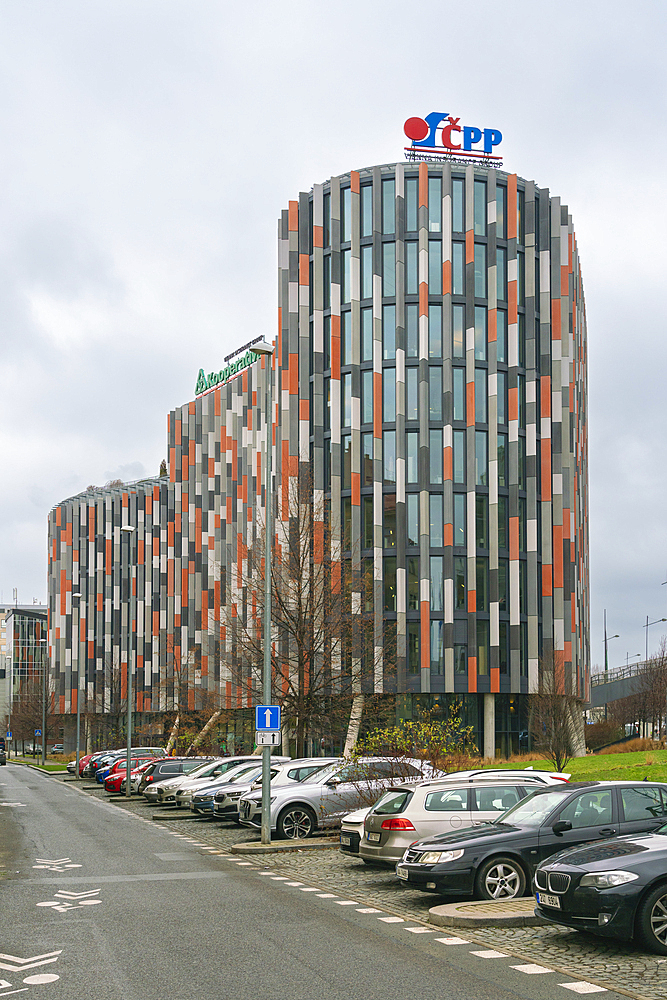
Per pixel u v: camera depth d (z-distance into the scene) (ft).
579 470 214.90
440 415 186.70
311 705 111.65
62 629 355.77
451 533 181.78
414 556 182.19
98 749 295.07
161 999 28.76
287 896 48.78
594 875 35.17
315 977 31.53
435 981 31.07
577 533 206.28
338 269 190.60
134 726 280.72
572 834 46.03
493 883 45.14
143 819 102.63
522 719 182.60
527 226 193.67
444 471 183.73
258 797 75.87
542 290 193.98
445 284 187.73
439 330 188.75
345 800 75.36
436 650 179.73
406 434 185.68
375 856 53.21
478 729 180.96
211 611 267.18
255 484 237.66
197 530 289.12
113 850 71.51
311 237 194.18
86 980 31.07
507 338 189.78
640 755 150.61
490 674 178.70
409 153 197.98
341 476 185.98
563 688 153.58
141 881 54.54
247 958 34.35
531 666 181.88
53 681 358.84
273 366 209.97
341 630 118.21
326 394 189.78
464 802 53.06
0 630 608.19
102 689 308.19
